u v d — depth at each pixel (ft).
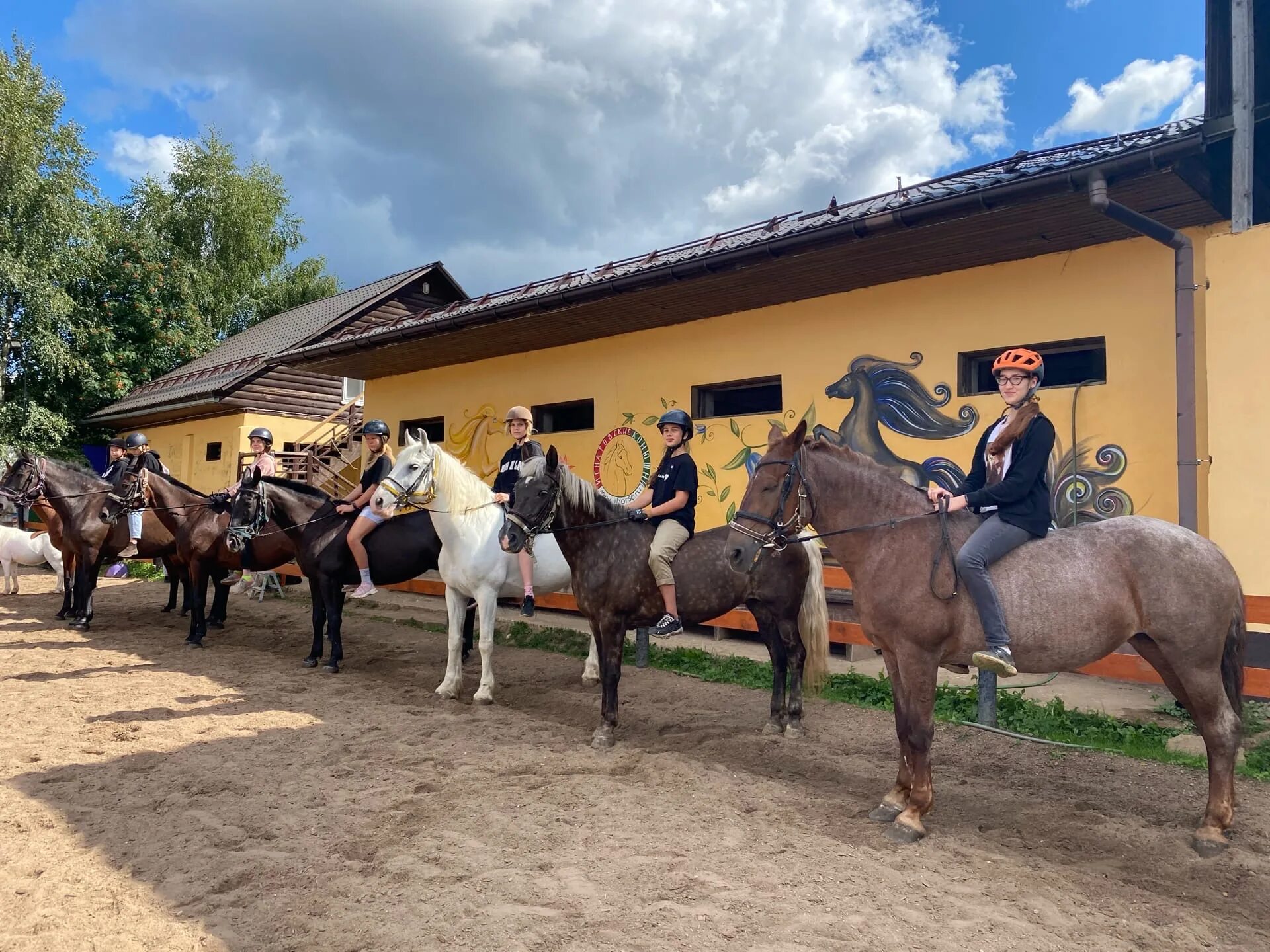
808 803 14.16
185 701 21.20
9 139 62.49
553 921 9.82
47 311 63.98
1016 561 12.64
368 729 18.74
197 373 68.49
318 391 60.85
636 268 28.04
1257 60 20.93
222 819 13.24
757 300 28.43
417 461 21.79
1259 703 17.93
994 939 9.49
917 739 12.79
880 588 13.16
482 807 13.62
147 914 10.11
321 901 10.37
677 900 10.42
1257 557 17.78
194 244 92.73
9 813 13.51
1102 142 19.93
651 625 18.69
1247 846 12.21
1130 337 21.70
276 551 28.19
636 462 33.06
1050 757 16.61
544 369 36.86
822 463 13.85
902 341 25.81
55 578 51.93
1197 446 20.20
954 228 20.89
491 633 21.85
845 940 9.42
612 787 14.73
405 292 59.82
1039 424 12.61
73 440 73.92
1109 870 11.52
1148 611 12.26
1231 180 19.71
